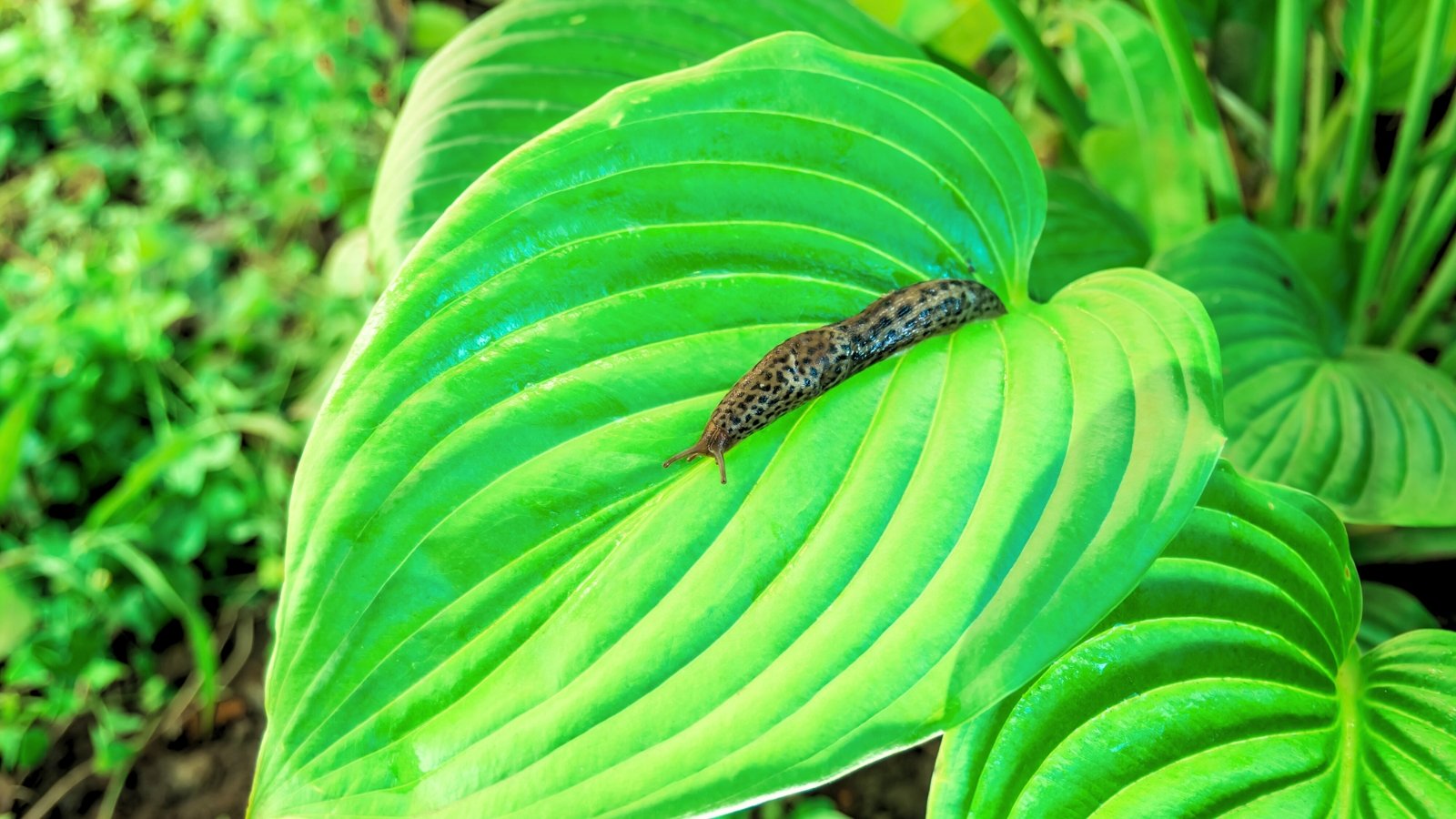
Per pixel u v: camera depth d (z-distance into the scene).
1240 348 0.77
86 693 1.06
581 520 0.60
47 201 1.41
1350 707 0.63
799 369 0.60
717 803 0.55
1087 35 0.89
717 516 0.60
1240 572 0.62
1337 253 0.87
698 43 0.80
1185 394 0.59
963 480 0.59
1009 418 0.60
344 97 1.36
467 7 1.57
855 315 0.63
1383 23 0.84
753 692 0.56
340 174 1.35
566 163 0.62
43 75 1.45
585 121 0.63
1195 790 0.59
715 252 0.63
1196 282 0.78
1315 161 0.94
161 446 1.16
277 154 1.41
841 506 0.59
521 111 0.79
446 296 0.61
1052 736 0.60
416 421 0.60
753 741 0.55
